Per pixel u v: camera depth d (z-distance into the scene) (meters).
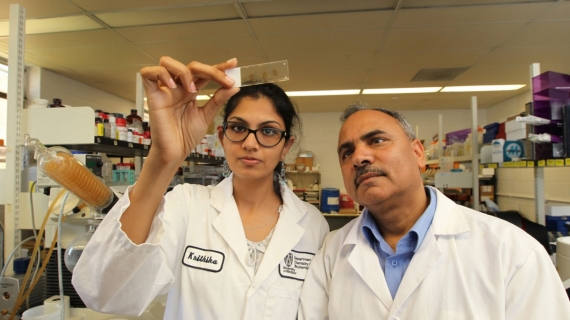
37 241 1.16
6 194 1.41
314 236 1.10
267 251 0.95
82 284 0.72
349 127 0.93
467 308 0.74
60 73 3.79
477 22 2.63
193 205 1.03
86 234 1.05
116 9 2.40
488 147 2.36
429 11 2.46
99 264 0.69
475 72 3.86
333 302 0.91
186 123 0.70
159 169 0.68
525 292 0.73
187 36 2.86
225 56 3.32
